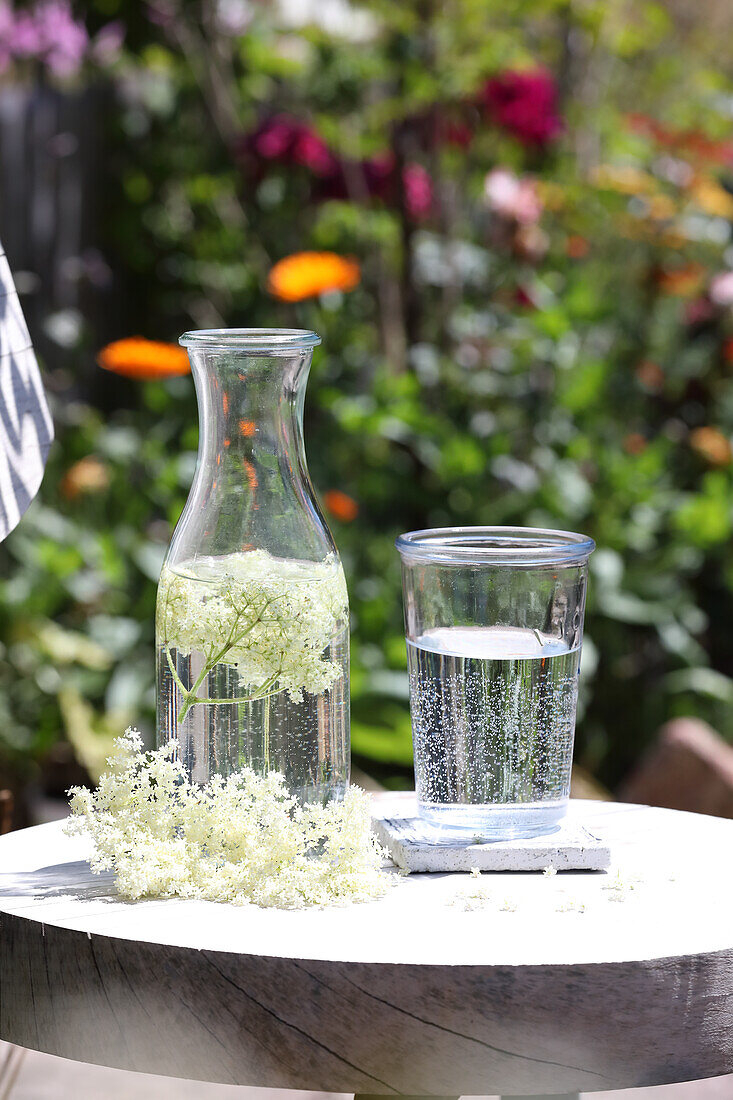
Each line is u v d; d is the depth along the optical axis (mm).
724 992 878
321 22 3660
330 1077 852
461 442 3203
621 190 3465
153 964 879
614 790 3398
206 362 1104
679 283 3496
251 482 1102
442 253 3539
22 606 3133
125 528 3219
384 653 3012
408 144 3510
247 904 983
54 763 3260
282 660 1068
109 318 4156
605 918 950
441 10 3408
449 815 1103
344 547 3143
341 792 1110
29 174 4160
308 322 3451
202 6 3648
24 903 983
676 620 3420
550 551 1067
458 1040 842
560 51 3910
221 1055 867
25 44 3707
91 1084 2414
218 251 3889
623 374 3635
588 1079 854
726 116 3959
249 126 3846
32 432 1087
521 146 3477
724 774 2754
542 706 1093
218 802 1030
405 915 958
